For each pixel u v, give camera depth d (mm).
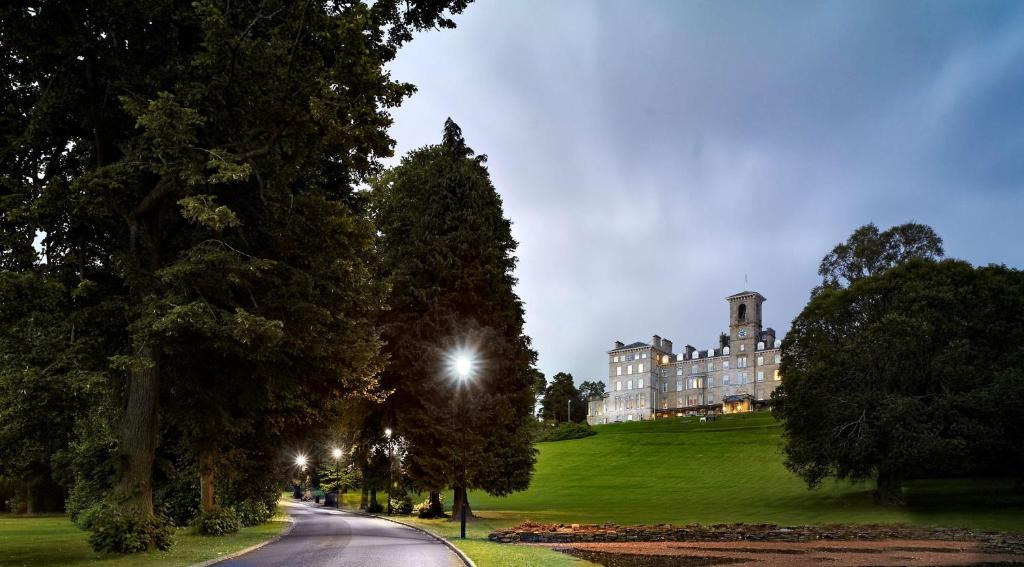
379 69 18906
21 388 15336
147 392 19797
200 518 25922
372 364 25531
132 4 18578
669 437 106875
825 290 57531
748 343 171875
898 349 45531
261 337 18422
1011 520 35531
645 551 20578
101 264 20891
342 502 73438
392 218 41750
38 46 17984
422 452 37906
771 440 93250
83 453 23000
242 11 18922
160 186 19078
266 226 20703
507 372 40781
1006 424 44500
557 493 70688
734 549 21438
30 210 16594
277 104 19031
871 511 43500
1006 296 47000
